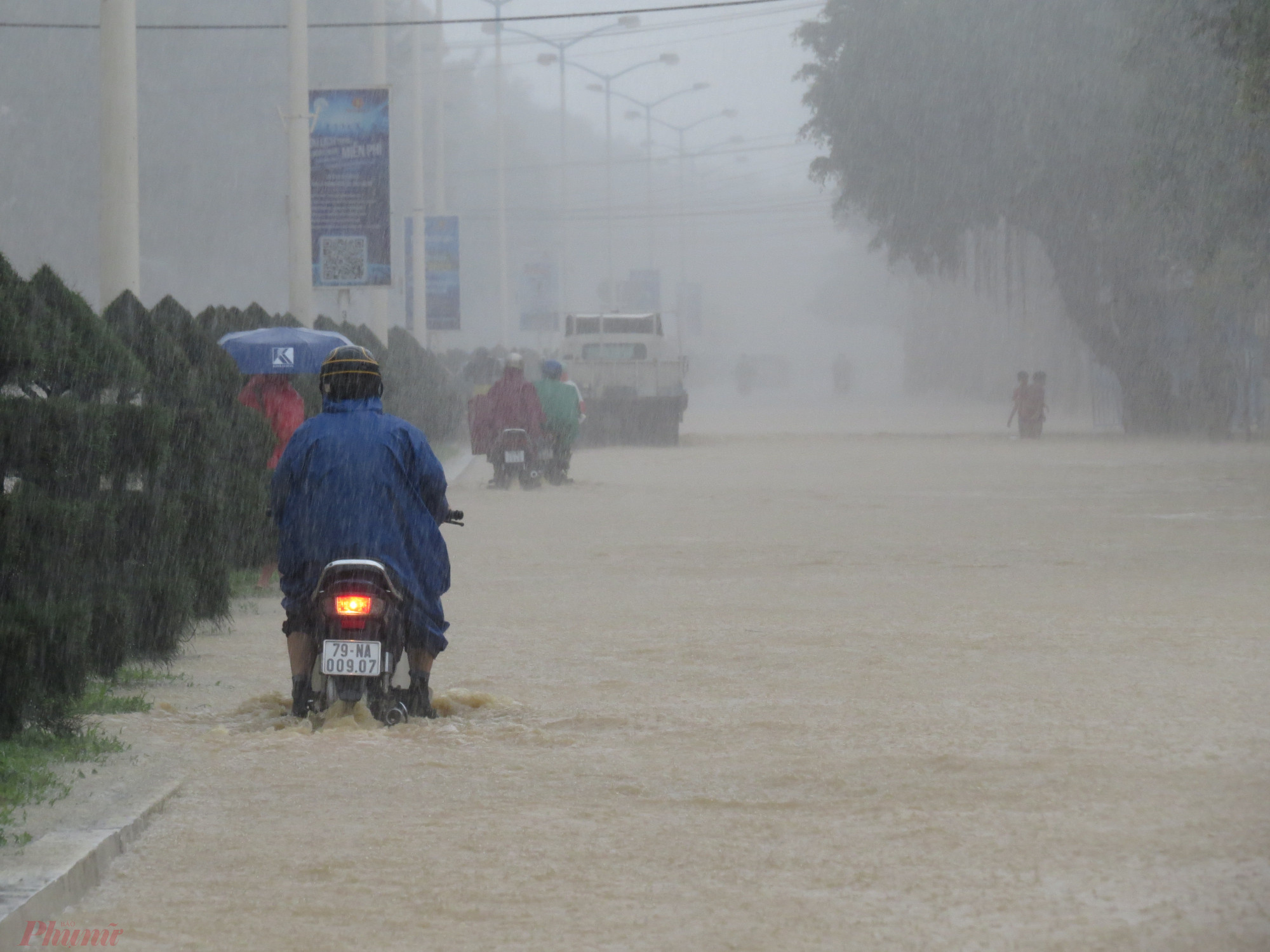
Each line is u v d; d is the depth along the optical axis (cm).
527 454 5512
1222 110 6588
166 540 2148
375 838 1313
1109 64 8925
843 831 1323
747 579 3142
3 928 1041
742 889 1175
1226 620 2500
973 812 1374
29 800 1381
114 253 3769
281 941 1070
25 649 1553
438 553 1827
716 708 1861
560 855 1265
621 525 4278
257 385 3297
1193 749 1603
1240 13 5200
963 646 2289
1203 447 8194
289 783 1507
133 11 3794
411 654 1831
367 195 5894
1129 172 8231
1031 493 5288
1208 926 1073
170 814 1391
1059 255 9881
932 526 4194
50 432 1819
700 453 7969
